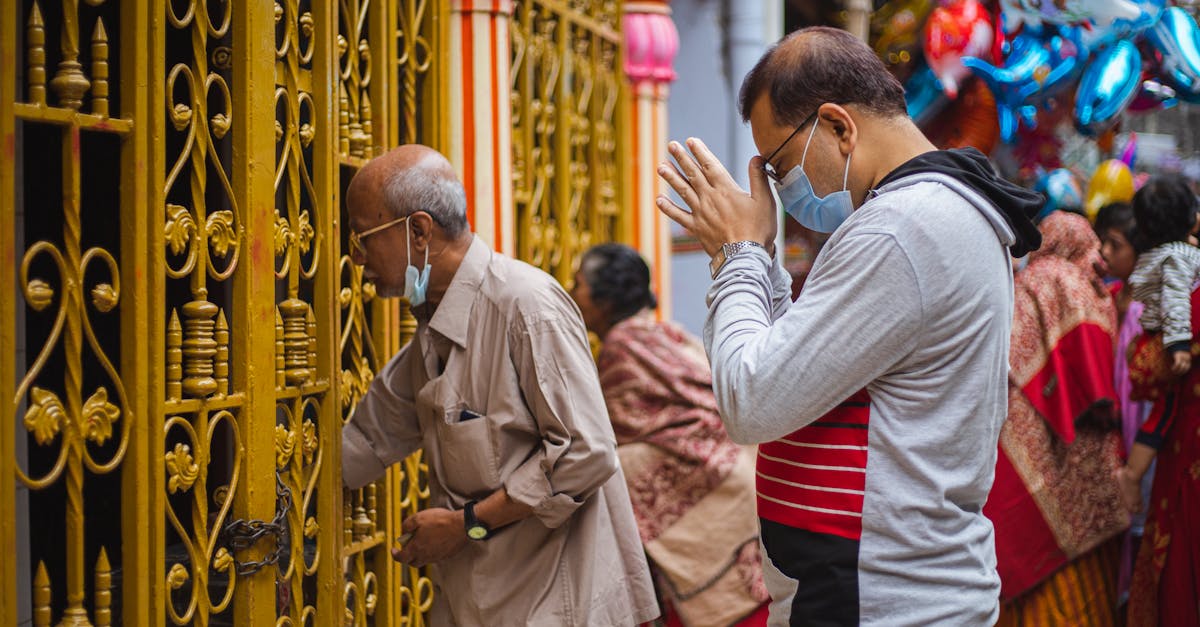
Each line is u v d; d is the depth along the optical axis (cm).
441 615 269
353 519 293
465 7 368
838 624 185
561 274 446
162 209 209
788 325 184
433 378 255
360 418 271
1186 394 371
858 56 195
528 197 411
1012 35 455
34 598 194
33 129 234
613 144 509
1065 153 505
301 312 253
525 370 245
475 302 249
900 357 181
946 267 179
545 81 429
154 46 208
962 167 188
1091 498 392
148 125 208
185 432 246
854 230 183
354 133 286
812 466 189
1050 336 386
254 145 232
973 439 185
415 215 242
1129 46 416
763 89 200
